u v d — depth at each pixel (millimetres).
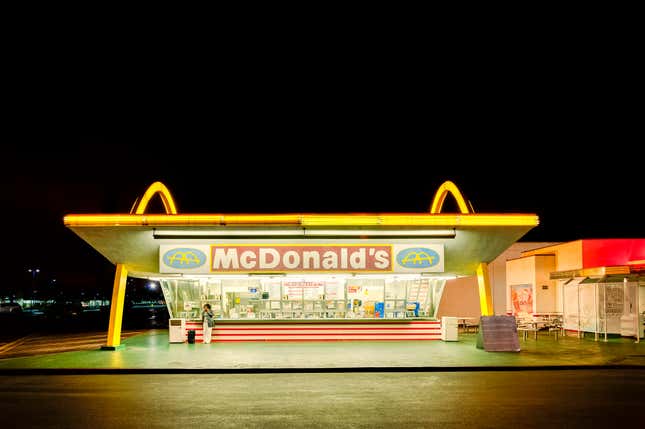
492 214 19969
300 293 23516
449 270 22156
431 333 22922
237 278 23156
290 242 20859
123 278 21031
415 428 8438
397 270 20859
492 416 9266
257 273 21016
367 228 20281
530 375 14398
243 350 19422
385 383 13055
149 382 13461
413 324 22906
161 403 10625
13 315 68125
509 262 32844
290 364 15844
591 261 25844
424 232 20547
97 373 15117
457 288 31688
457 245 20984
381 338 22719
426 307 24141
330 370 15195
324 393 11680
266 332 22625
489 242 20781
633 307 25125
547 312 28547
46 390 12336
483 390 11969
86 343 24125
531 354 18031
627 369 15508
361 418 9148
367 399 10938
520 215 20000
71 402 10789
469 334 26672
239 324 22641
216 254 20781
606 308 24969
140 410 9953
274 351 19047
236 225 19891
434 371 15242
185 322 22609
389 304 23797
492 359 16812
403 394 11500
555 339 23391
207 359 17016
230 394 11609
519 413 9500
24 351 21281
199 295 23828
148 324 41312
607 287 25266
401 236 20672
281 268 20797
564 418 9094
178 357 17562
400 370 15250
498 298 33531
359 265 20875
